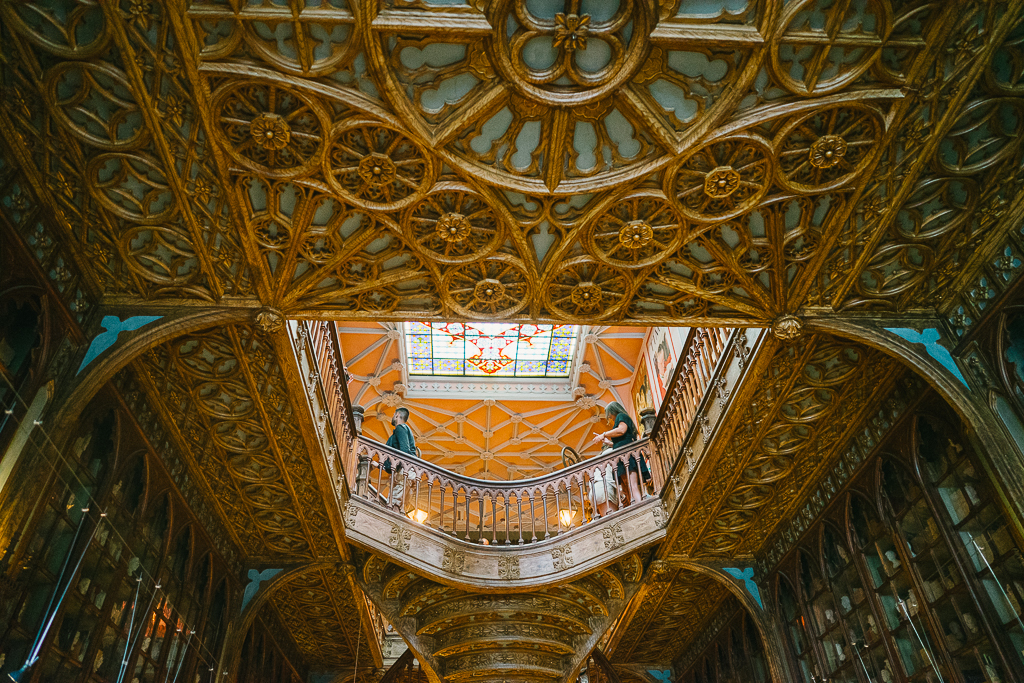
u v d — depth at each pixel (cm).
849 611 836
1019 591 578
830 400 758
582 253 610
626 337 1811
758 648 1043
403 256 607
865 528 804
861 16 446
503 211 563
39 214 512
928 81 484
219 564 905
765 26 440
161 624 754
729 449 811
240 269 594
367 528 931
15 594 511
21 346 509
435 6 434
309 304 630
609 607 1038
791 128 509
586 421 1966
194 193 530
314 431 755
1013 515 555
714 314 670
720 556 1027
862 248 606
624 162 529
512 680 1159
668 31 444
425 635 1041
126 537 674
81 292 579
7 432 490
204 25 432
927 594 696
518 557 998
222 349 658
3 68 439
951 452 664
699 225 582
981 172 554
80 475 594
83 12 422
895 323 659
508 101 487
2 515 484
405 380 1900
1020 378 579
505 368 1956
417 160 519
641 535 960
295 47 447
